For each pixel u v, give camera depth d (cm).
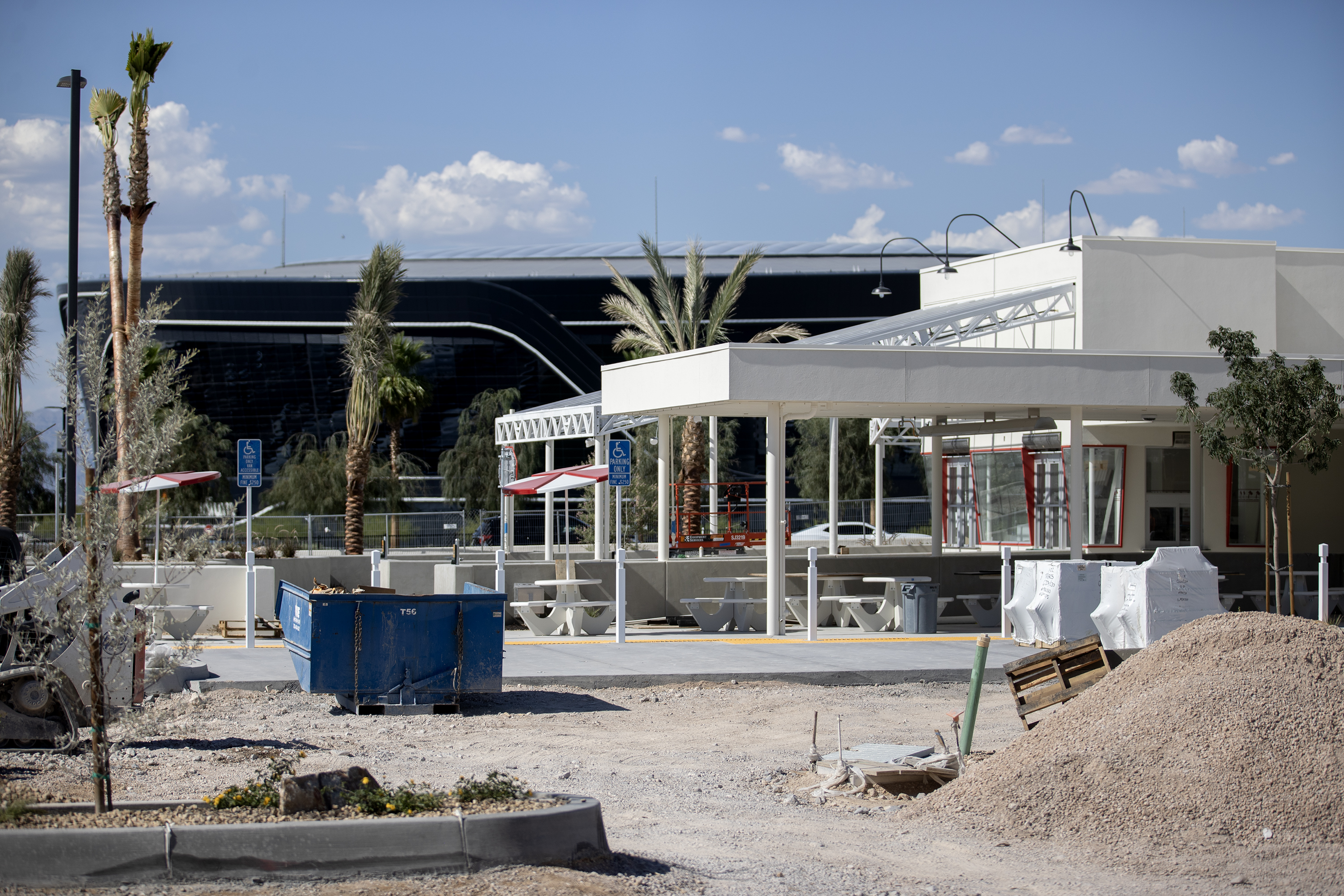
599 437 2959
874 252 8256
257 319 7394
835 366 1870
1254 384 1892
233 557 2336
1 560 995
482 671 1292
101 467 703
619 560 1828
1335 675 905
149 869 603
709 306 7119
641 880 661
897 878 707
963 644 1841
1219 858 756
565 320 7469
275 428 7806
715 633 2059
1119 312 2683
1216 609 1686
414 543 4691
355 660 1254
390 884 614
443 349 7450
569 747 1110
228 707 1267
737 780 985
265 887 605
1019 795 850
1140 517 2672
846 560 2272
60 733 999
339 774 698
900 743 1150
